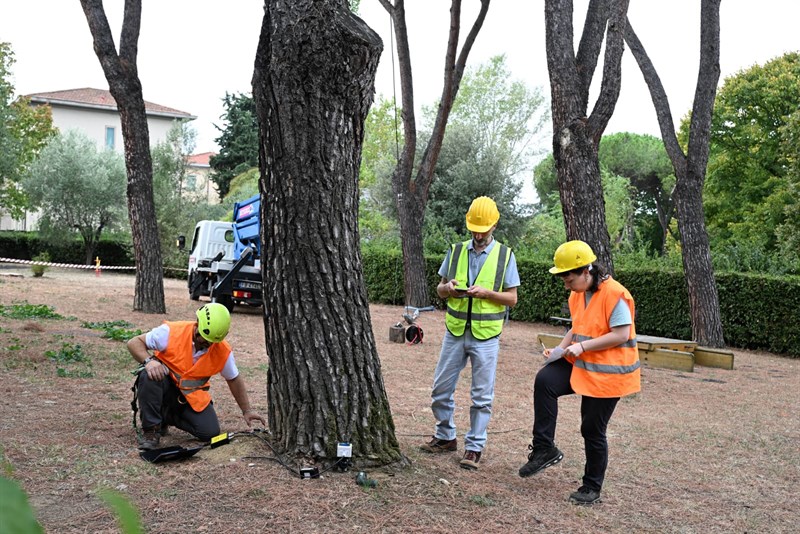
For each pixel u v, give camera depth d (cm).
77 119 4997
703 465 627
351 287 502
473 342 561
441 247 2531
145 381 530
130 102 1511
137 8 1499
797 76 3372
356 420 498
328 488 458
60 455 496
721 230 3709
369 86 495
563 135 1090
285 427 502
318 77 476
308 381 492
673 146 1552
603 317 494
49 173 3647
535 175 5609
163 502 421
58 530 372
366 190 4606
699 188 1553
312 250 491
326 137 487
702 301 1547
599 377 488
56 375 786
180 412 549
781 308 1585
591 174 1086
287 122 484
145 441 531
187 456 505
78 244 3903
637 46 1563
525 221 3123
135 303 1568
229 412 673
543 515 459
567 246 504
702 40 1522
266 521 405
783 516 504
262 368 948
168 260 3562
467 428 701
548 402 527
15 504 41
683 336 1770
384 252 2508
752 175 3603
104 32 1472
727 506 519
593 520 462
